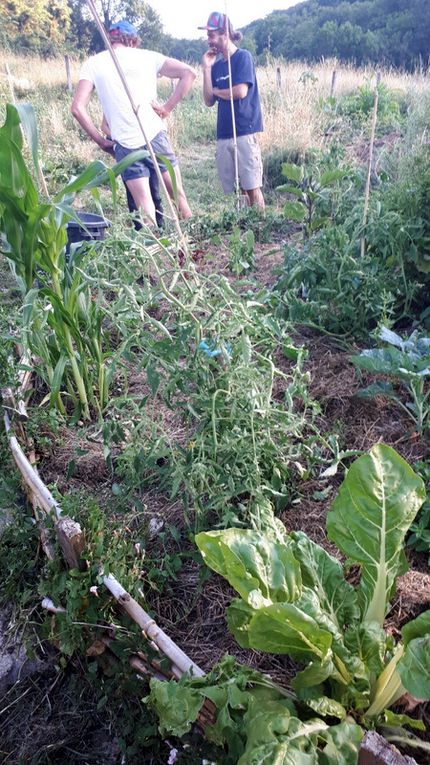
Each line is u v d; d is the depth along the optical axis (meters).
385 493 1.50
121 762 1.75
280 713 1.30
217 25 5.34
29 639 2.06
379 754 1.14
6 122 2.29
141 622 1.74
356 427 2.70
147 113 4.91
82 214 4.76
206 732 1.44
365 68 14.17
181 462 2.17
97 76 4.77
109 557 1.91
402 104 10.61
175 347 2.09
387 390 2.64
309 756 1.21
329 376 3.06
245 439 2.12
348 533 1.56
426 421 2.63
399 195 3.61
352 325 3.41
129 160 2.52
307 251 3.83
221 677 1.51
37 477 2.32
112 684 1.84
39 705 1.95
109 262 2.53
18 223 2.54
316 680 1.41
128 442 2.51
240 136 5.77
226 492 2.05
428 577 1.96
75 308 2.73
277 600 1.45
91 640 1.87
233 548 1.46
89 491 2.48
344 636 1.54
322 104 8.82
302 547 1.71
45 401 3.04
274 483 2.20
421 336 3.17
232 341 2.25
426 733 1.52
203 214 5.66
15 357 3.27
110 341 3.50
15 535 2.33
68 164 8.27
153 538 2.24
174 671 1.67
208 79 5.68
